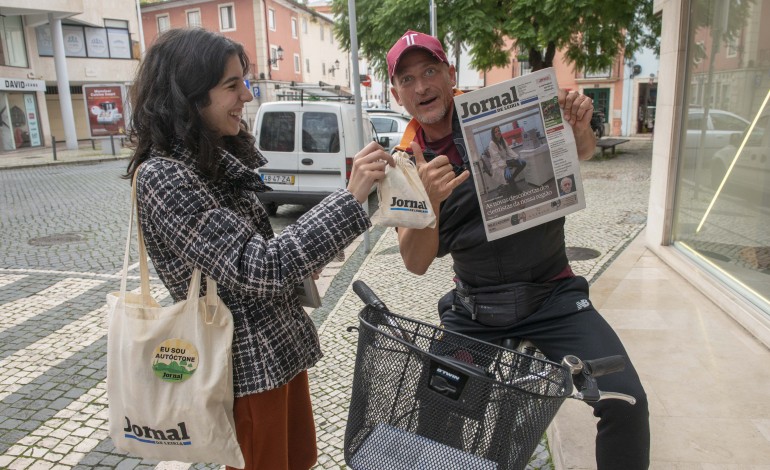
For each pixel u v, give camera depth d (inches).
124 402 57.2
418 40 72.7
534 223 72.9
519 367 65.0
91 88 832.3
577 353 71.8
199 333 55.9
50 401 132.3
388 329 67.5
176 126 54.5
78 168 639.8
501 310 78.1
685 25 191.6
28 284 219.3
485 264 78.5
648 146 783.7
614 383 66.7
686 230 199.0
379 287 209.2
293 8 1408.7
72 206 383.9
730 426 101.0
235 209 61.1
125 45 1079.0
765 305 142.9
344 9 607.8
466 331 82.3
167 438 57.3
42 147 936.3
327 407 125.7
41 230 312.3
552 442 104.6
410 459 56.3
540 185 71.9
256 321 59.1
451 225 78.7
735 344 134.3
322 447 110.9
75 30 1009.5
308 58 1542.8
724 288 160.9
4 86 833.5
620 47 650.2
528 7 509.7
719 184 172.9
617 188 417.1
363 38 604.4
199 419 55.9
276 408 61.7
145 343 55.9
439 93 75.4
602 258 232.4
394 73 75.5
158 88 55.3
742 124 160.2
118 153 817.5
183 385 56.1
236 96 57.2
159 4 1283.2
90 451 112.5
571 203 72.4
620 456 67.3
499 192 72.0
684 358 127.8
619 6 506.9
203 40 55.0
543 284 79.0
